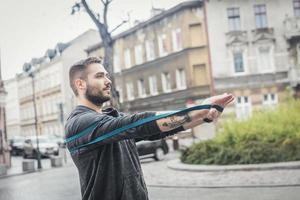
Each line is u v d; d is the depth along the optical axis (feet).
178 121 6.09
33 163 76.84
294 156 46.70
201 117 6.04
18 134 251.80
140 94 152.46
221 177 42.65
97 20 64.03
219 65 126.11
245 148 49.42
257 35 126.72
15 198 42.22
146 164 65.67
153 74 145.48
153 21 142.51
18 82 247.50
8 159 94.73
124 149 7.68
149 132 6.30
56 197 40.37
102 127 6.73
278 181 37.52
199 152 53.67
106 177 7.33
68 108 191.52
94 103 7.72
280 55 126.82
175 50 135.64
